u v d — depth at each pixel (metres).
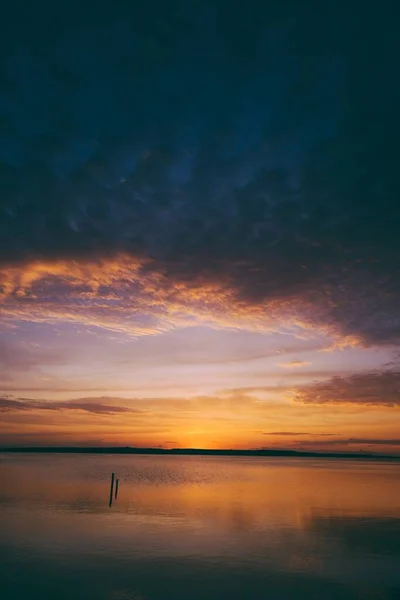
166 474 91.00
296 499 47.44
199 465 157.88
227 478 80.75
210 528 30.41
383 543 26.55
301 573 20.72
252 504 43.16
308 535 28.59
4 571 20.42
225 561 22.44
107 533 28.22
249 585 19.03
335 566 21.88
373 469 132.38
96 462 163.50
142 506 40.44
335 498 48.72
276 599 17.50
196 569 21.06
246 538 27.44
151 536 27.58
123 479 72.56
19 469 99.62
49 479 69.75
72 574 20.09
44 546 24.84
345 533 29.36
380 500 47.22
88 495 48.03
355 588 18.86
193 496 48.91
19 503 41.28
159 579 19.59
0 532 28.25
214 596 17.72
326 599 17.56
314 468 137.12
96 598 17.42
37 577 19.67
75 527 30.02
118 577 19.77
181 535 27.95
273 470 119.50
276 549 24.88
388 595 18.08
